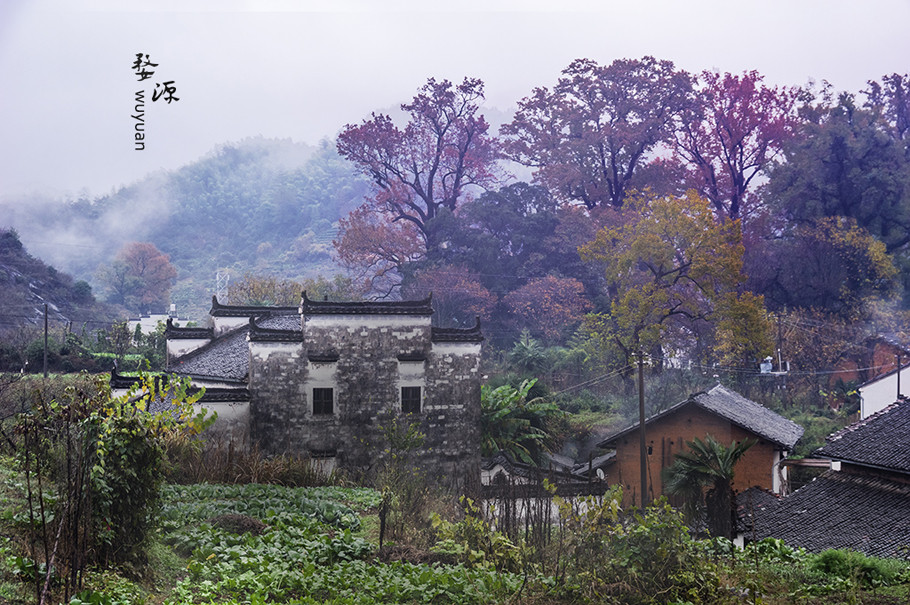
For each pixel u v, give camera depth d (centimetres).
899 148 8581
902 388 5034
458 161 10331
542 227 8631
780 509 2714
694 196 6044
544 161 9688
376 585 1257
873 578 1700
